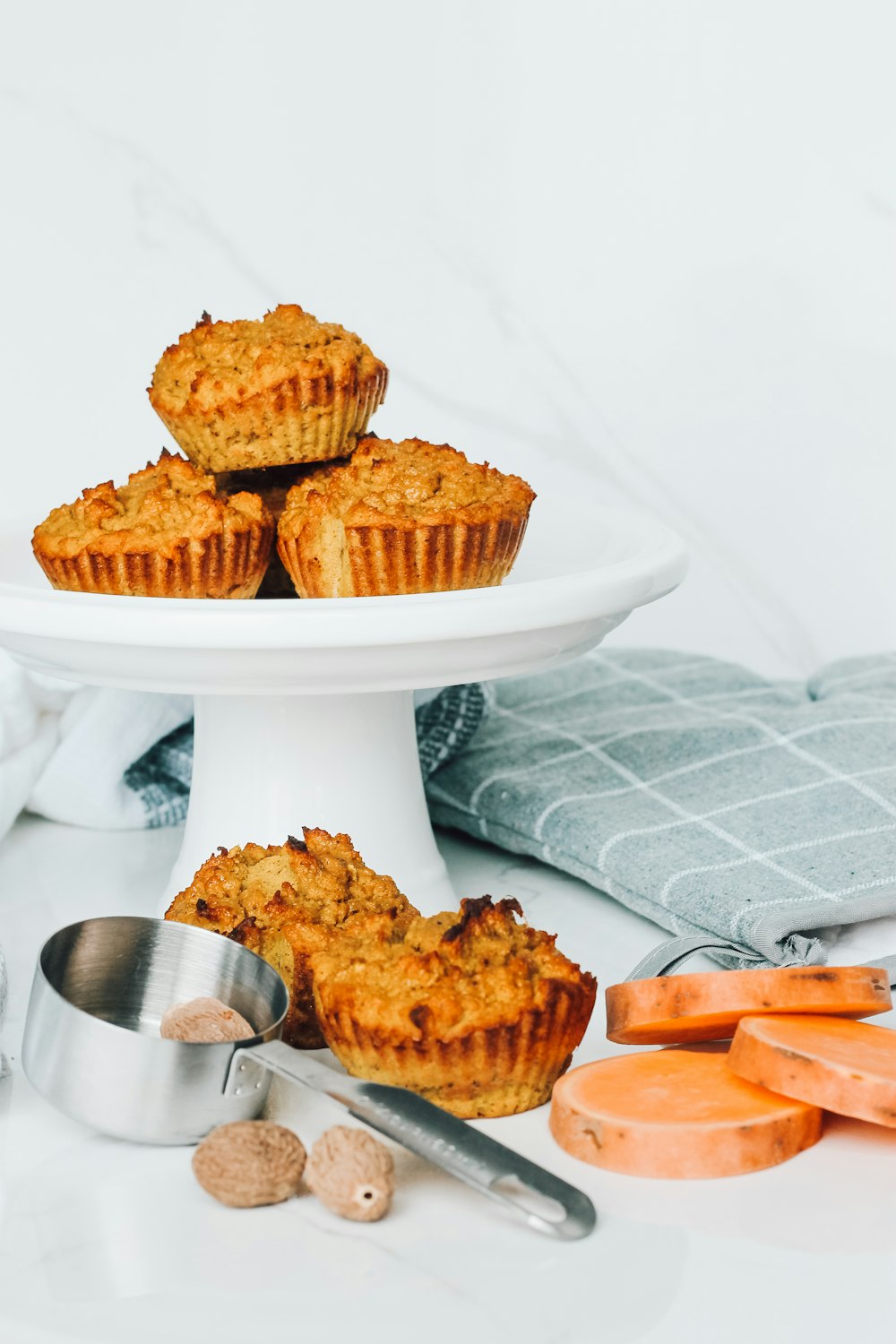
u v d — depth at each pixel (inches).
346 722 28.3
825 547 43.0
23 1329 20.8
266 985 24.3
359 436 28.8
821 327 41.8
